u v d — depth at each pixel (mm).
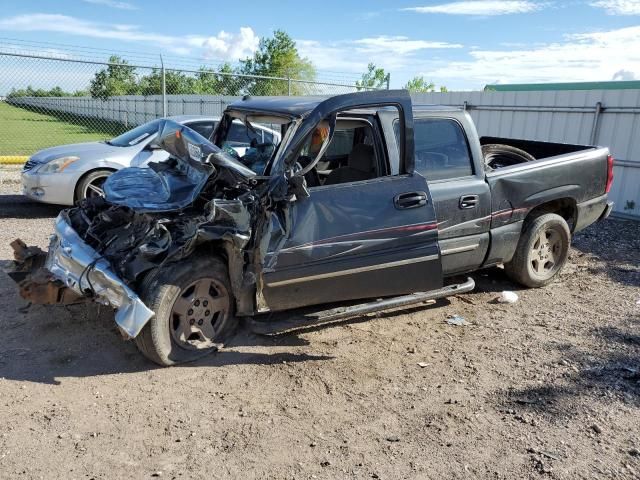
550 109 11016
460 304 5500
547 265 5980
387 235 4363
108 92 24562
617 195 10242
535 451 3213
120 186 4387
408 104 4402
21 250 4699
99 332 4551
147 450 3141
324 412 3582
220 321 4289
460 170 4977
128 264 3900
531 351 4500
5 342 4328
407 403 3711
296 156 4066
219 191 4160
